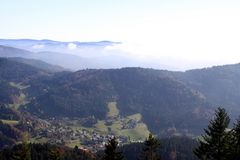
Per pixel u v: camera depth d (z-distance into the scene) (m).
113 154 60.41
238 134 54.50
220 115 54.50
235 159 53.88
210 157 55.22
